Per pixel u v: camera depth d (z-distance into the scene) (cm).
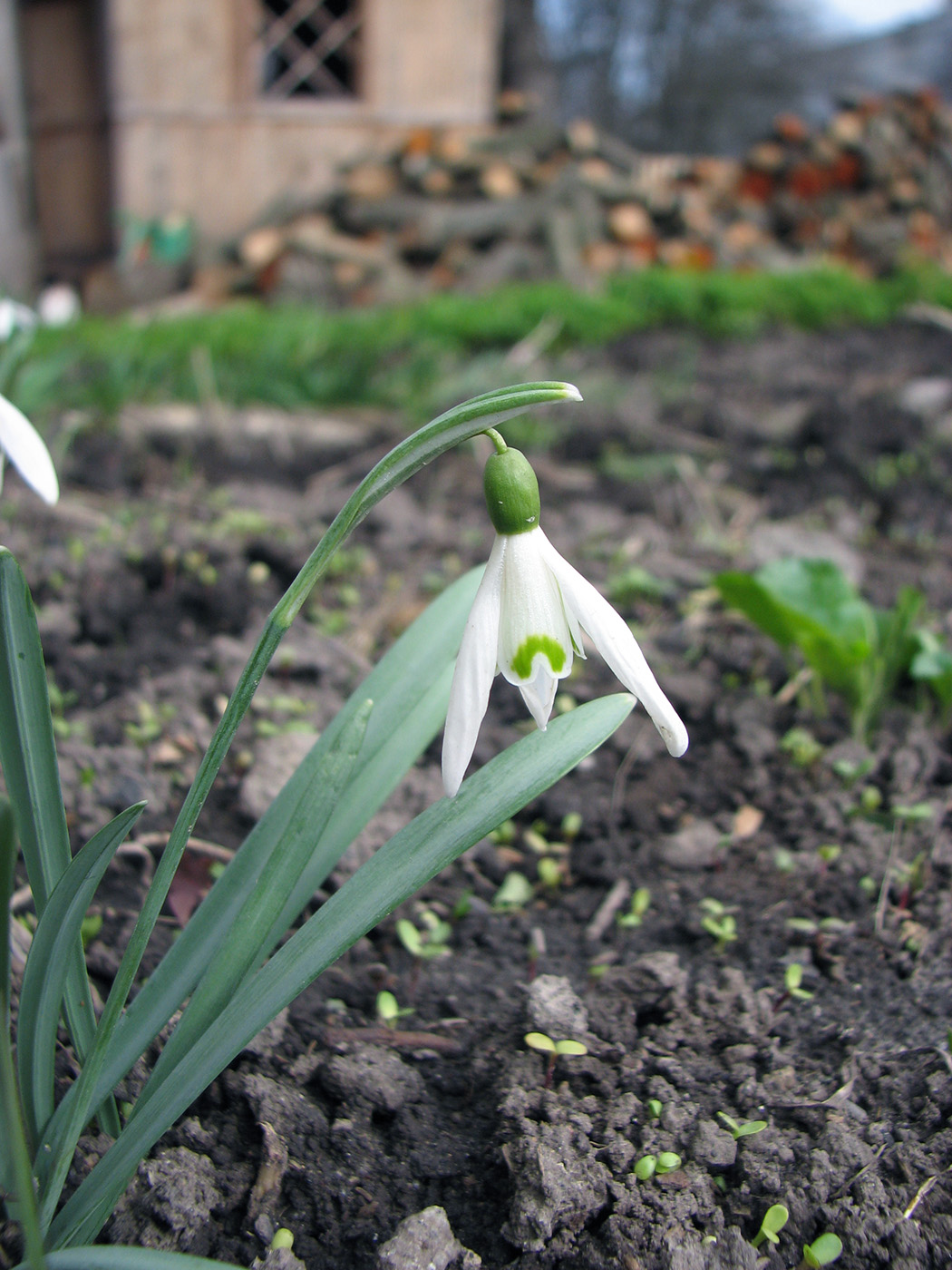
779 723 28
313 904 21
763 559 38
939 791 25
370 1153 17
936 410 54
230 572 35
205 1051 14
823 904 22
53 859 14
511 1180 16
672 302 71
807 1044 19
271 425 51
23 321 34
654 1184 16
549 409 53
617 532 40
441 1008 20
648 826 25
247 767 26
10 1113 11
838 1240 15
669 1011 20
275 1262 15
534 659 12
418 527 40
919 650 28
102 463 44
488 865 23
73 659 30
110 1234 15
